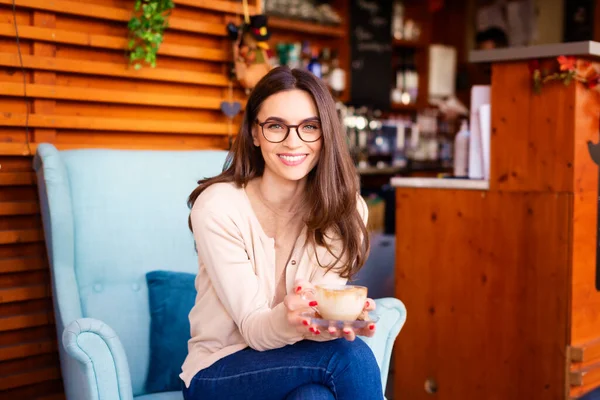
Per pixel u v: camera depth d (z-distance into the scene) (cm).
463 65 652
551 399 242
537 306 245
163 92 260
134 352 197
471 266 264
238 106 273
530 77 243
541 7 598
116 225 205
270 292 165
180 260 216
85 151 211
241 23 277
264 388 146
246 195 169
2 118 218
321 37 526
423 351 280
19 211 220
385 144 573
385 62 552
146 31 241
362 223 169
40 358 227
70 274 194
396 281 287
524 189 247
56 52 233
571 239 236
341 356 143
